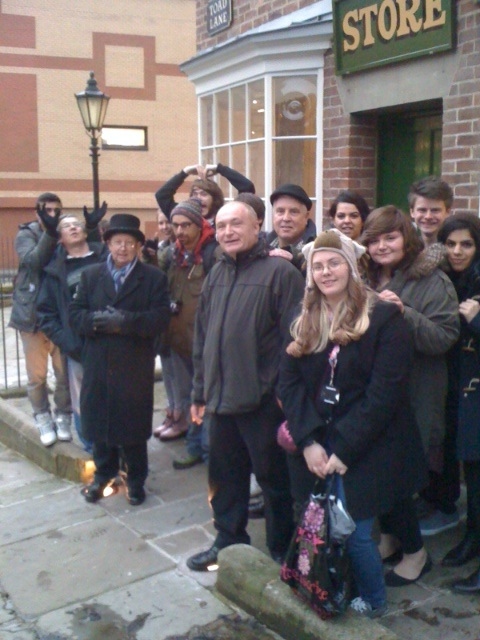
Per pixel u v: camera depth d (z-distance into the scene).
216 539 3.43
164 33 17.77
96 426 4.03
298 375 2.78
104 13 17.17
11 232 17.00
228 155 6.50
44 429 4.92
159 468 4.68
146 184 18.05
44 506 4.27
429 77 4.47
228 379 3.14
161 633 2.93
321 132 5.47
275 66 5.61
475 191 4.22
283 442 2.83
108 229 3.96
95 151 9.05
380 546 3.17
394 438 2.69
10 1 16.34
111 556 3.59
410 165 5.12
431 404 3.12
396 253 3.03
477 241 3.05
